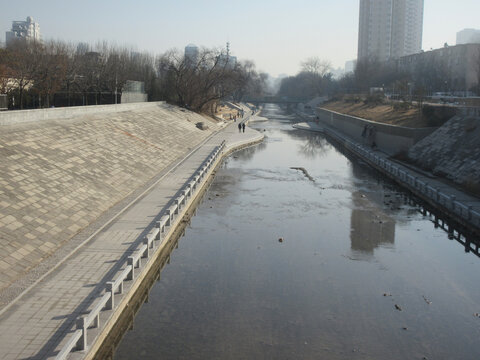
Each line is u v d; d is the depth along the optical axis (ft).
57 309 48.57
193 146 185.47
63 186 85.76
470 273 73.77
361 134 237.45
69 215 76.28
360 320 57.98
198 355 49.42
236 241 85.46
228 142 207.92
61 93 204.03
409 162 159.53
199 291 64.39
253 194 122.42
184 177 121.39
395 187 135.13
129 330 53.72
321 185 136.15
